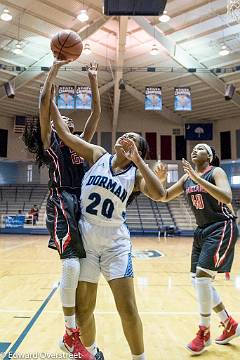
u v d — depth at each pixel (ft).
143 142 7.42
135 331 6.61
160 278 20.88
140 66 54.70
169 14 41.96
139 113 77.36
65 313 6.47
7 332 10.37
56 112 7.28
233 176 75.31
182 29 44.91
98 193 6.81
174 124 77.05
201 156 9.57
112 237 6.77
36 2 39.29
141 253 35.29
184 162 8.67
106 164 7.02
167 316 12.42
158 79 58.23
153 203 70.95
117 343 9.53
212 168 9.42
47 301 14.60
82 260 6.78
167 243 47.55
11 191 72.84
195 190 9.31
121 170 6.98
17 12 40.83
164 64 53.83
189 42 47.78
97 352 7.35
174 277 21.24
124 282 6.59
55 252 35.19
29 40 46.57
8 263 27.35
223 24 42.93
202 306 8.93
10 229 63.72
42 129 7.25
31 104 66.23
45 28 44.29
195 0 39.11
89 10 41.11
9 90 54.39
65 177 7.23
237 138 73.67
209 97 63.26
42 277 21.02
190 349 8.79
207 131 74.69
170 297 15.64
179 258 31.24
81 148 7.23
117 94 57.36
